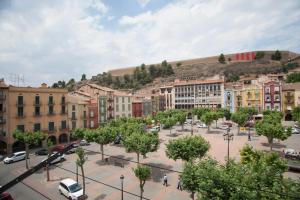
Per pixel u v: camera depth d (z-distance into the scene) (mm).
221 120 97062
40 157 47438
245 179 13500
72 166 40344
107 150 51875
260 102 91688
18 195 28688
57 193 29156
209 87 103562
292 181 13250
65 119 62031
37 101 56688
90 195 27875
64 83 170625
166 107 117375
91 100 73250
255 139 57750
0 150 51875
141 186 22469
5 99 52188
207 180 14344
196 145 29938
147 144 33344
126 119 68000
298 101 84188
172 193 27469
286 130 44281
